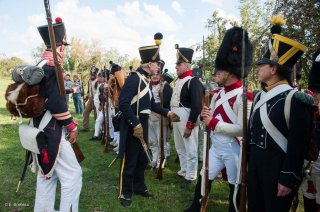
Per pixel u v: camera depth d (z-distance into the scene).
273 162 2.33
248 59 2.99
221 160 3.27
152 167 5.49
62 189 2.96
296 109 2.21
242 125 2.79
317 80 2.62
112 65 6.04
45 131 2.84
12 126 8.95
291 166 2.21
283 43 2.35
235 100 3.05
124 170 3.94
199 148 5.88
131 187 3.97
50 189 3.03
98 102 8.21
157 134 5.44
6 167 5.22
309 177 2.79
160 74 5.41
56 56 2.79
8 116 10.91
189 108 4.57
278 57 2.37
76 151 3.12
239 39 2.94
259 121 2.41
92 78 8.60
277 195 2.30
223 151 3.20
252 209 2.49
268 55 2.43
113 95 5.93
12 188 4.29
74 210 3.04
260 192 2.46
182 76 4.59
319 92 2.61
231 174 3.18
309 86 2.69
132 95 3.81
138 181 4.23
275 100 2.34
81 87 13.05
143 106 3.94
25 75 2.65
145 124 4.01
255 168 2.45
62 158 2.95
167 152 6.07
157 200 4.12
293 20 6.21
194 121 4.34
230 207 3.19
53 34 2.75
